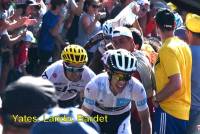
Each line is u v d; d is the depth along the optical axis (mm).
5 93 3463
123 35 8266
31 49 13758
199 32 8398
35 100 3352
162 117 8047
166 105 8023
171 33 7984
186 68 8016
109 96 6980
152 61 9359
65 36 14719
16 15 13172
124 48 8305
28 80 3434
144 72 8094
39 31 13875
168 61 7766
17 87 3363
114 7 14867
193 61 8438
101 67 9508
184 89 8039
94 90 6965
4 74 11836
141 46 9070
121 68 6621
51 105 3414
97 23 14500
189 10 4938
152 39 11016
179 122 8055
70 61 7566
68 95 8023
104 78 6969
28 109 3348
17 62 12469
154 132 8164
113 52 6762
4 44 11742
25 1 13688
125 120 7230
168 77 7773
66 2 13766
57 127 3607
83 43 14445
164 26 7918
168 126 8062
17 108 3342
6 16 12461
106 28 9508
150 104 8273
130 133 7227
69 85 7871
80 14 14664
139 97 7070
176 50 7797
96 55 9516
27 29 13289
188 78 8109
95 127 3980
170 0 4984
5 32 11727
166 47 7816
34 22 12195
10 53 11914
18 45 12500
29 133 3502
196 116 8500
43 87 3408
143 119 7254
